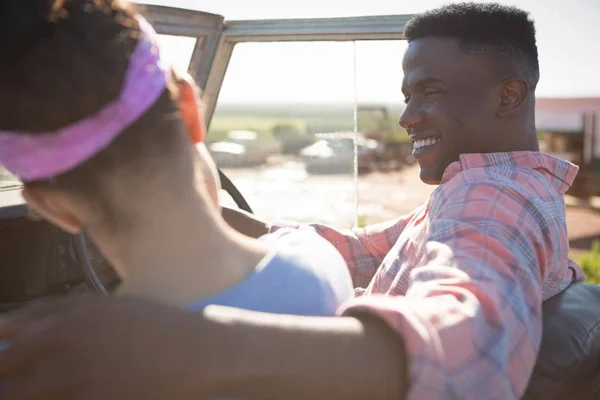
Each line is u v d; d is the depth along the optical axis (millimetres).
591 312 1170
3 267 1568
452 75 1265
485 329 716
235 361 528
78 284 1691
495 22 1256
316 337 572
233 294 651
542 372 1069
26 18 549
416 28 1324
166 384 504
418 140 1333
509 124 1282
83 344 497
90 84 543
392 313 606
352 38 2023
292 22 2104
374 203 8266
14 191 1581
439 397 597
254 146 12219
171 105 602
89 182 577
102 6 580
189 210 619
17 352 494
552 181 1276
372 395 575
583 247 6062
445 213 1042
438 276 792
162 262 614
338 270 789
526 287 876
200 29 2170
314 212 7633
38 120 544
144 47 582
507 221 989
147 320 518
